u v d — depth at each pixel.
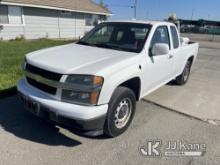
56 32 18.80
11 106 4.41
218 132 3.86
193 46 6.42
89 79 2.86
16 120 3.89
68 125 2.98
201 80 7.20
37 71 3.21
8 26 14.77
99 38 4.53
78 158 3.00
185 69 6.35
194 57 6.70
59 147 3.22
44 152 3.09
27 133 3.52
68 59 3.30
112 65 3.13
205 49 16.92
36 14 16.58
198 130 3.89
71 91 2.90
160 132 3.76
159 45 3.80
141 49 3.85
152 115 4.39
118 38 4.29
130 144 3.38
